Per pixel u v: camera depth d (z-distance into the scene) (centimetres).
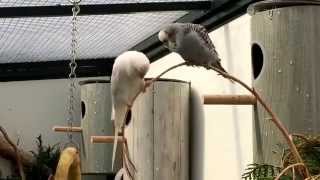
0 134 323
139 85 137
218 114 254
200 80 270
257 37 161
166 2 248
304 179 118
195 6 251
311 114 148
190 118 278
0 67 347
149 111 257
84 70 357
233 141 241
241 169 233
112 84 138
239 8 235
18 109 349
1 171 325
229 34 246
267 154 154
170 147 259
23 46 310
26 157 328
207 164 262
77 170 181
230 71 244
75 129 273
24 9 241
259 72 165
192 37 162
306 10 151
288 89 151
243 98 161
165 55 307
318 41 150
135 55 136
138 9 246
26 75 351
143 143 256
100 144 304
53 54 335
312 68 149
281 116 151
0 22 262
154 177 255
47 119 352
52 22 265
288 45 152
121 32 291
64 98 356
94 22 269
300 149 136
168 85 261
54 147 339
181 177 263
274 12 155
